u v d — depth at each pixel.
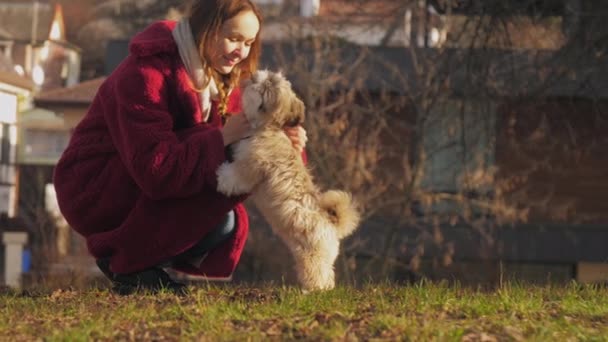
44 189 30.02
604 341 4.44
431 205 17.56
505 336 4.54
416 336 4.41
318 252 5.52
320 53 16.00
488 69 15.52
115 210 5.49
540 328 4.64
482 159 16.34
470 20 15.40
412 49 16.12
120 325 4.78
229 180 5.31
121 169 5.46
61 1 42.25
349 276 16.55
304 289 5.56
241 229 5.69
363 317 4.91
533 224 18.47
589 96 16.72
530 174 18.84
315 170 15.34
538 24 16.09
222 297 5.62
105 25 39.75
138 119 5.25
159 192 5.27
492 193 17.06
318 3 17.95
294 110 5.56
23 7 39.38
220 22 5.37
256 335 4.46
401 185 16.20
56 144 30.69
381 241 16.83
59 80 38.53
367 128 17.42
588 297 5.90
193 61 5.42
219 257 5.67
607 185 18.84
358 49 16.42
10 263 24.36
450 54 15.67
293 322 4.74
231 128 5.39
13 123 30.19
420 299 5.55
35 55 38.16
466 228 17.83
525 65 15.72
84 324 4.74
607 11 15.34
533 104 16.16
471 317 5.04
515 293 5.85
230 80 5.67
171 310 5.02
